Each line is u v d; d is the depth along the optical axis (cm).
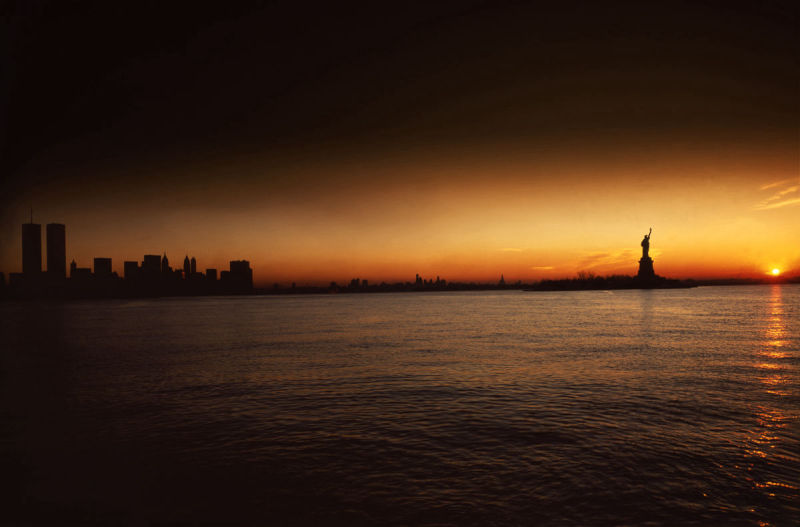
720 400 1855
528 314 9575
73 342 4700
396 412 1711
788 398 1886
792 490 997
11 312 14238
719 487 1012
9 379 2484
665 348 3675
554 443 1323
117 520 879
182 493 1000
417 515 898
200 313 12400
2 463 1184
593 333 5088
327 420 1603
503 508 923
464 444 1325
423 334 5231
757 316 8056
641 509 916
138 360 3253
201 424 1559
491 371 2631
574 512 905
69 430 1490
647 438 1359
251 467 1154
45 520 875
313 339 4766
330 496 984
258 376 2536
